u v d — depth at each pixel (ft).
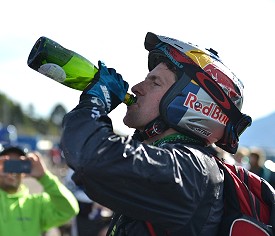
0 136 80.07
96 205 19.02
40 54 5.48
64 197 12.26
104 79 5.33
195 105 5.41
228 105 5.52
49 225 12.34
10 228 11.87
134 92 5.68
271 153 33.58
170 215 4.74
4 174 12.01
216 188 5.06
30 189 39.42
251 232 5.11
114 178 4.58
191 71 5.45
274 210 5.42
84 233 19.06
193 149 5.11
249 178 5.58
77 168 4.63
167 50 5.64
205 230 4.95
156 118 5.50
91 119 4.83
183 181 4.78
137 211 4.68
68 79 5.55
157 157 4.74
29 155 12.31
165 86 5.51
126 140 4.73
